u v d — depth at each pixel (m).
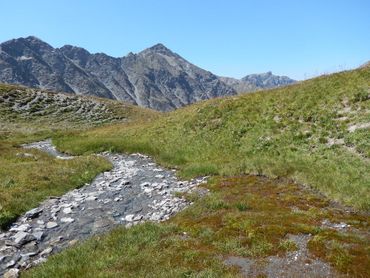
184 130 41.28
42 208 20.45
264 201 19.72
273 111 37.06
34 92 97.44
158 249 14.41
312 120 32.66
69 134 59.91
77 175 27.25
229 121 38.72
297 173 24.28
